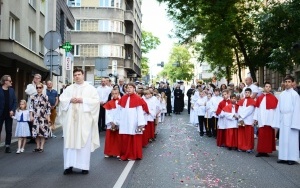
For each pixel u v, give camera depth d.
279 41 19.34
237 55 31.44
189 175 9.20
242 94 16.28
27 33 26.12
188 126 21.69
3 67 24.73
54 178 8.73
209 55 32.47
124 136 11.25
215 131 17.16
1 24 21.77
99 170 9.70
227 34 26.52
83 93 9.38
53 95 16.25
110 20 57.62
